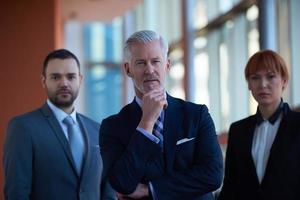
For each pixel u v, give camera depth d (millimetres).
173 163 2666
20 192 3424
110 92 18969
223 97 11656
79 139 3721
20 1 6711
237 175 3535
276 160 3297
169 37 15453
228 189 3613
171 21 15258
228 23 11539
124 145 2738
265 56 3430
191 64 13164
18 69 6633
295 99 8477
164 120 2717
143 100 2631
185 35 13250
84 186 3613
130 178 2549
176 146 2682
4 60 6633
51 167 3539
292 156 3285
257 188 3355
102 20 11289
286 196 3254
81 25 18688
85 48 18797
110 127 2795
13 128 3582
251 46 10312
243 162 3465
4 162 3590
